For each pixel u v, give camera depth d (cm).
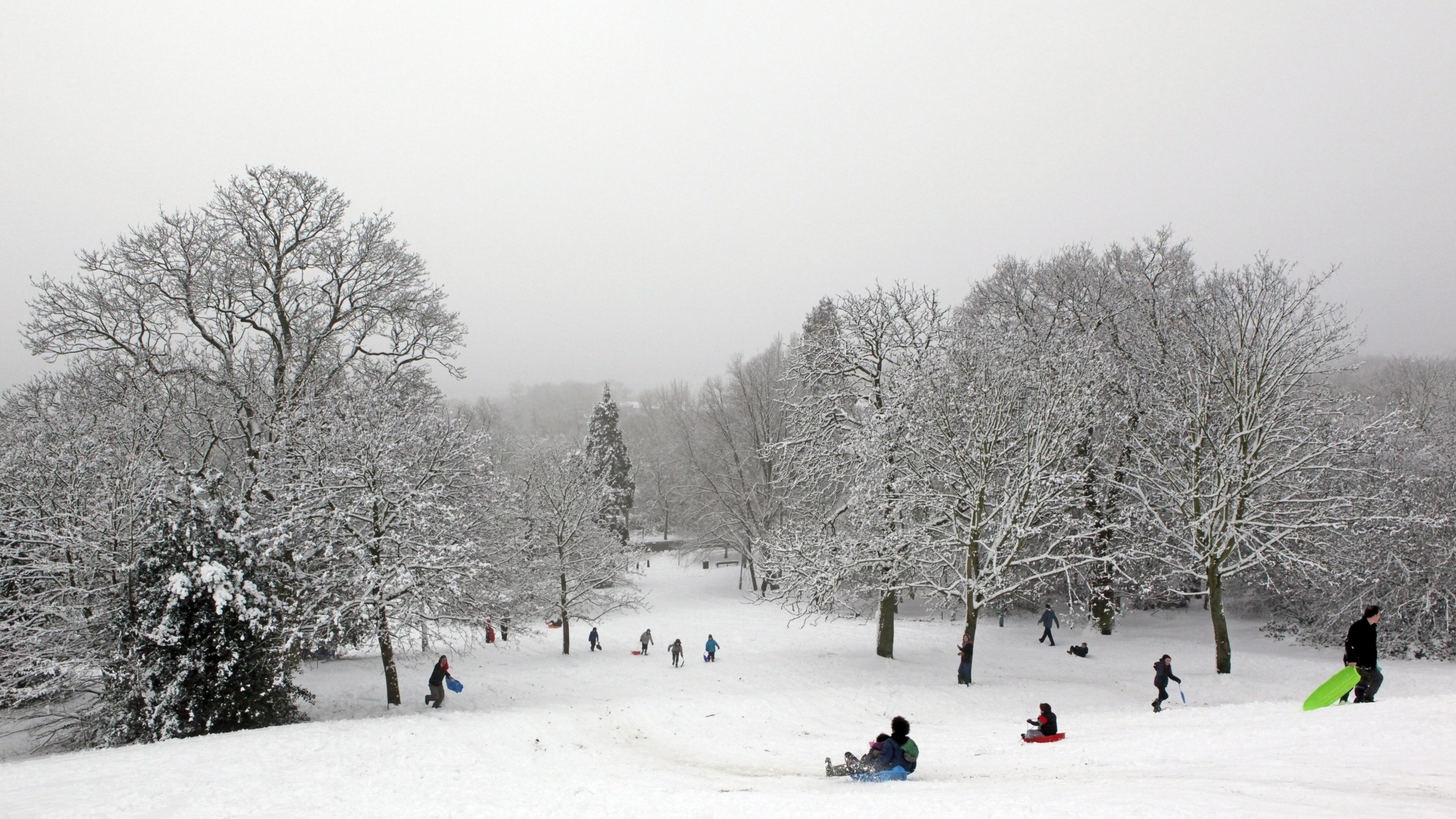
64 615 1964
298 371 2775
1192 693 2417
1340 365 3138
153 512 1930
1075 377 2688
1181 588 3488
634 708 2131
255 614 1805
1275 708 1628
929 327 3092
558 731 1802
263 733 1612
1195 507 2697
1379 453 2864
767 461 4897
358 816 1051
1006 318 3728
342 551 2181
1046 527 2766
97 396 2542
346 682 2581
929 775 1269
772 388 5053
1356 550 2866
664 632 3950
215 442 2602
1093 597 3400
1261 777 959
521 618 3019
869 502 2861
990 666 2897
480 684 2689
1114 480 3105
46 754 1950
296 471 2267
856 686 2523
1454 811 695
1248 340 2697
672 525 8731
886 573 2981
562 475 3872
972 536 2606
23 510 2042
